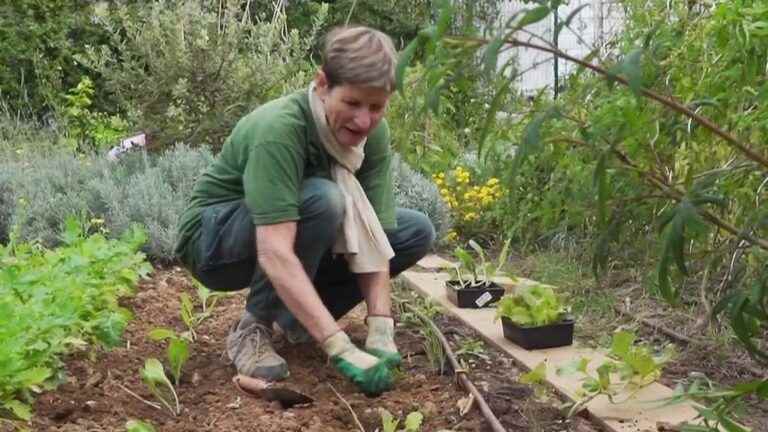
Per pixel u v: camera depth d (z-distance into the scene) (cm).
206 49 780
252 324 361
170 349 348
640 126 244
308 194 340
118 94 817
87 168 693
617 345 336
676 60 355
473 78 214
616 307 467
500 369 386
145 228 587
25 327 329
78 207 613
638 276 495
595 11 626
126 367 376
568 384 353
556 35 194
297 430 308
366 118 324
